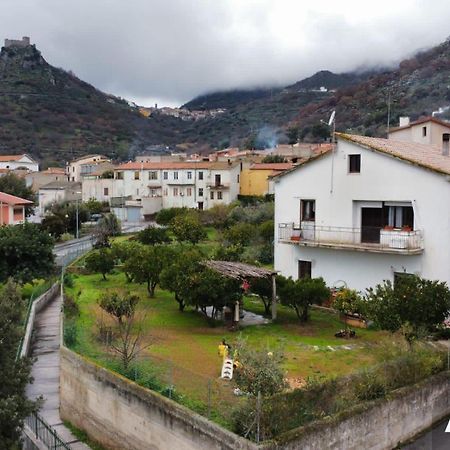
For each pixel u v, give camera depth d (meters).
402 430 13.46
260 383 12.48
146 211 80.44
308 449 11.08
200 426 11.45
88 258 37.25
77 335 18.81
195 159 96.00
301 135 136.50
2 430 11.57
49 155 151.12
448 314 18.39
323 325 23.11
